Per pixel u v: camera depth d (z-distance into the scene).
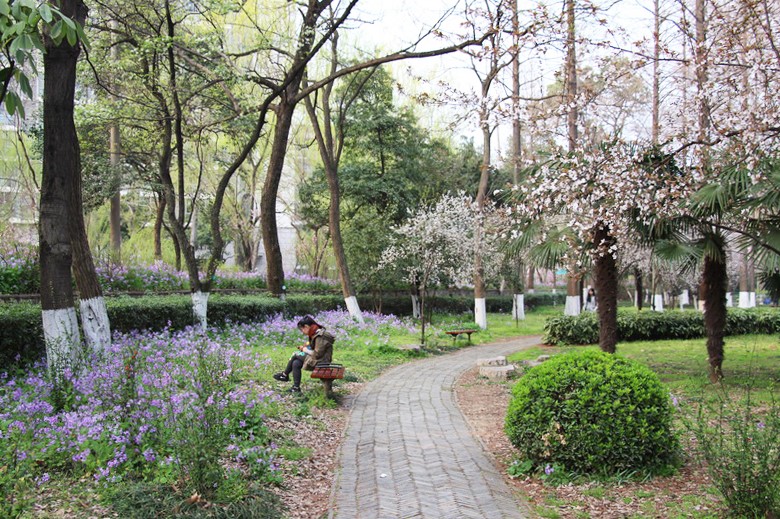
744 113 7.92
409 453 6.45
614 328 10.12
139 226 30.78
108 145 19.59
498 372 11.43
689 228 9.83
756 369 11.19
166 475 4.91
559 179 8.59
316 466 6.09
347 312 21.19
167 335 11.34
